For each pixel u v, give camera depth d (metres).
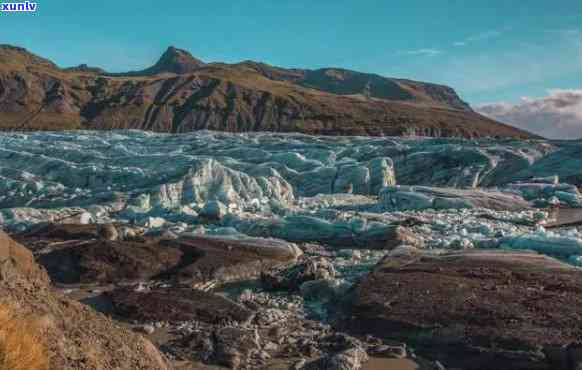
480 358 15.06
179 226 35.91
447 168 65.94
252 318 19.00
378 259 28.08
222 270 25.28
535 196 52.00
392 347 15.98
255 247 28.11
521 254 23.77
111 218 44.06
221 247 28.23
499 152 68.56
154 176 55.88
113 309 20.22
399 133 165.50
